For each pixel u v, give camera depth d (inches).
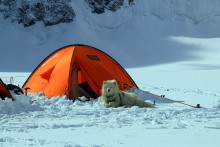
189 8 3491.6
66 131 314.2
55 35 3070.9
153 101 606.9
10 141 262.5
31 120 378.3
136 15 3324.3
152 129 327.0
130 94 515.2
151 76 1407.5
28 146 247.0
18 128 326.0
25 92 616.1
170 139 280.2
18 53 2817.4
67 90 587.5
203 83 1119.0
